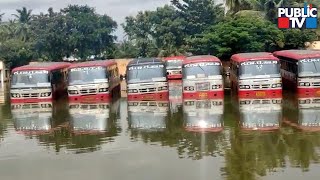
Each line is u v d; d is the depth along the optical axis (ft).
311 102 78.02
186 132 57.31
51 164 44.21
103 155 46.93
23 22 265.95
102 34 234.79
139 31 235.40
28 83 90.94
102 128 62.34
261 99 83.66
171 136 55.21
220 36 147.23
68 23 225.35
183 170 40.01
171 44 213.05
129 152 47.73
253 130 56.65
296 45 156.25
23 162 45.57
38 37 220.64
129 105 84.84
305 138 51.08
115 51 235.20
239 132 55.83
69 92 89.20
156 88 87.97
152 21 231.50
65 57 231.50
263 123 61.00
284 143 49.01
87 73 89.56
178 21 216.13
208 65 86.74
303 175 37.22
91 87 88.79
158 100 88.33
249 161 42.22
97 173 40.32
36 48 219.00
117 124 64.90
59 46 220.64
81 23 227.40
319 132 54.03
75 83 89.10
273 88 83.71
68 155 47.65
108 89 89.71
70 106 86.12
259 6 169.58
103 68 89.76
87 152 48.65
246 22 148.05
